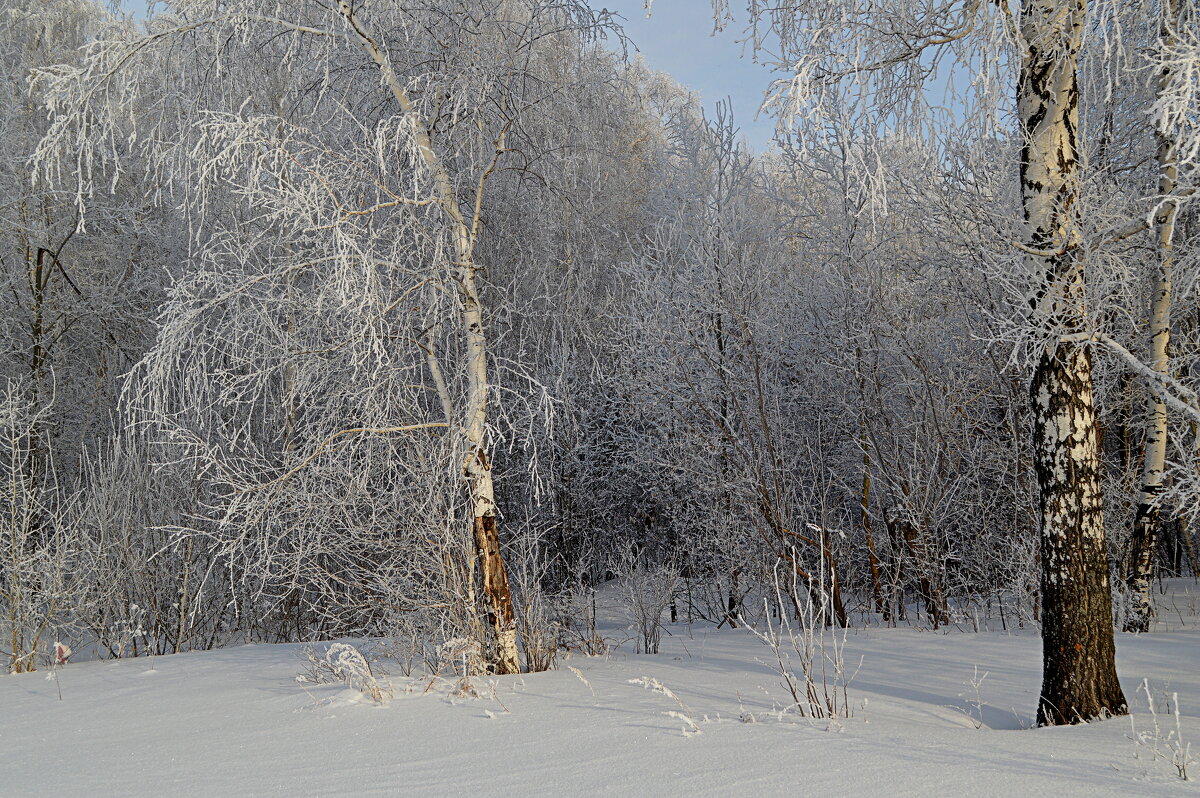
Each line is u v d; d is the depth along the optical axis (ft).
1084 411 17.58
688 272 43.29
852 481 45.93
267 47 28.35
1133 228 18.58
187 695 22.56
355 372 24.13
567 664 26.40
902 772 11.59
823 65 19.77
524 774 12.41
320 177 22.54
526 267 35.50
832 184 45.14
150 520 41.09
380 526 26.53
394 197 23.56
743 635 36.68
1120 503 35.53
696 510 45.55
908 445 40.63
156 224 57.00
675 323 42.50
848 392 43.57
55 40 55.62
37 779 13.80
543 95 28.76
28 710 22.07
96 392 59.26
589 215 36.63
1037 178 18.69
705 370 42.29
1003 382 36.83
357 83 27.12
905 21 20.10
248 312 24.22
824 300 45.19
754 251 45.91
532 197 33.01
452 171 27.43
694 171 49.42
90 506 40.88
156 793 12.42
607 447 50.26
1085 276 19.24
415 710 17.88
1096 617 16.96
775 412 42.50
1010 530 38.17
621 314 44.65
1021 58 18.44
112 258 59.41
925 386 40.22
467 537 25.07
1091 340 17.53
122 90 24.61
